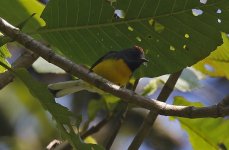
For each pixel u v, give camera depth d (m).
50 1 7.13
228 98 6.14
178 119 10.74
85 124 10.62
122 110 10.12
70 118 6.12
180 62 7.85
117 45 7.83
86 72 6.64
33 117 14.69
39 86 6.00
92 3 7.27
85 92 17.25
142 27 7.64
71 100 17.27
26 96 14.20
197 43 7.63
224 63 10.84
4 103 14.76
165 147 18.48
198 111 6.17
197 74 11.29
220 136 10.58
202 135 10.69
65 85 9.03
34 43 6.57
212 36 7.54
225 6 7.30
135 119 17.88
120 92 6.54
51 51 6.63
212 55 10.55
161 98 9.75
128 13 7.52
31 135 14.88
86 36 7.65
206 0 7.27
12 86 14.04
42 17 7.27
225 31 7.46
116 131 9.71
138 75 8.20
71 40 7.65
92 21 7.46
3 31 6.45
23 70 5.94
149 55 7.97
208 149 10.80
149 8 7.47
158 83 10.96
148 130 9.34
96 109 10.55
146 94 10.84
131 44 7.84
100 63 10.10
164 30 7.65
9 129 15.00
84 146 6.19
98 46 7.82
